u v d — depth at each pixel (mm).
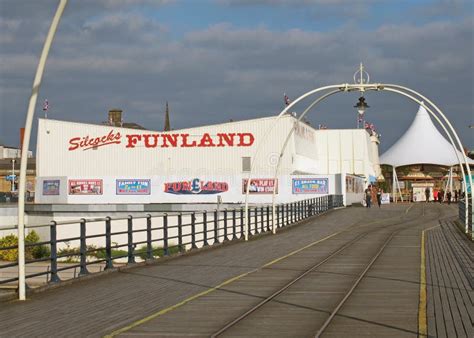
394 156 93375
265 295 15484
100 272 19406
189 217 51406
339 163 92125
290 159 76062
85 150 80062
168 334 10992
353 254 26125
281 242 32656
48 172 80500
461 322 11766
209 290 16344
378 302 14219
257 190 69375
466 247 28750
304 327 11539
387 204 79250
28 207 58188
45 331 11250
